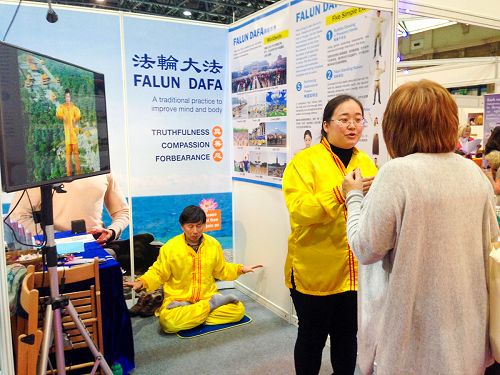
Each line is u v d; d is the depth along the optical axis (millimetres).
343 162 1786
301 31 2641
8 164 1306
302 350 1834
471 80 2459
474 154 2553
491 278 1028
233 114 3551
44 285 1871
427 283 985
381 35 2074
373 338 1102
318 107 2547
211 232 3625
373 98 2152
